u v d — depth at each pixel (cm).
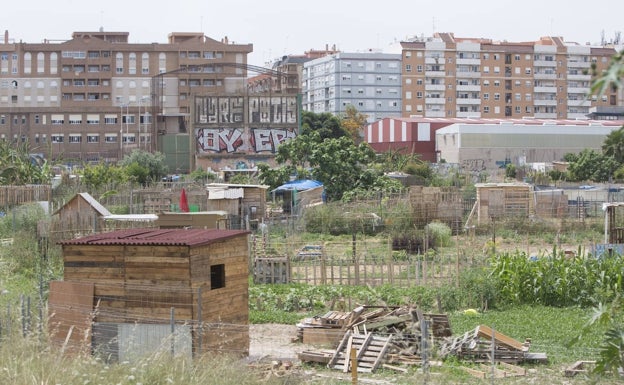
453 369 2133
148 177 9200
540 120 13362
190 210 5916
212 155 10144
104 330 2131
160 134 12388
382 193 6550
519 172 10044
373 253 4206
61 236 4006
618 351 1092
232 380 1725
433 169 10156
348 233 5412
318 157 6894
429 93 16712
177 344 2038
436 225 5031
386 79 16575
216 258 2191
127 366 1692
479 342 2267
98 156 12800
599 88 756
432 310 3056
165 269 2106
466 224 5612
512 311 3025
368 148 7219
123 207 5844
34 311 2248
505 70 17012
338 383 1973
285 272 3628
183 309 2091
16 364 1593
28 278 3434
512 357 2239
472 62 16838
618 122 13188
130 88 14500
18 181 6781
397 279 3634
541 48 17100
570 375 2083
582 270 3161
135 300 2127
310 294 3288
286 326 2819
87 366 1653
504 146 11925
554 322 2784
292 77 12638
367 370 2147
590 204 6341
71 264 2183
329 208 5644
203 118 10156
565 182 9144
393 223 5456
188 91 14488
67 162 11825
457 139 11844
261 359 2217
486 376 2069
